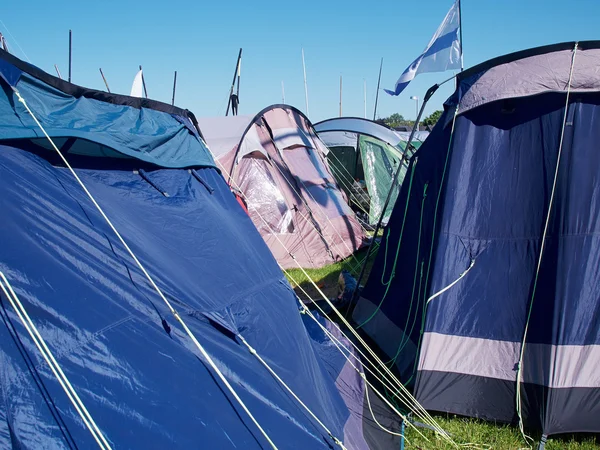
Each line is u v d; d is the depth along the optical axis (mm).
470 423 4266
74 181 3271
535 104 4227
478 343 4340
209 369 2908
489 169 4359
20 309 2402
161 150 4320
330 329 5609
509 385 4246
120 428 2355
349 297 6664
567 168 4086
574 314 4051
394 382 4836
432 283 4398
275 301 4055
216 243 3908
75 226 2939
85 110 3893
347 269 8641
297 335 3938
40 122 3297
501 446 3982
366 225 12102
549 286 4129
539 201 4203
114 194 3523
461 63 5977
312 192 9594
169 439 2459
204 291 3371
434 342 4398
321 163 10648
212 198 4586
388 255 5887
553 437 4121
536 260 4199
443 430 4164
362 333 5887
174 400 2613
